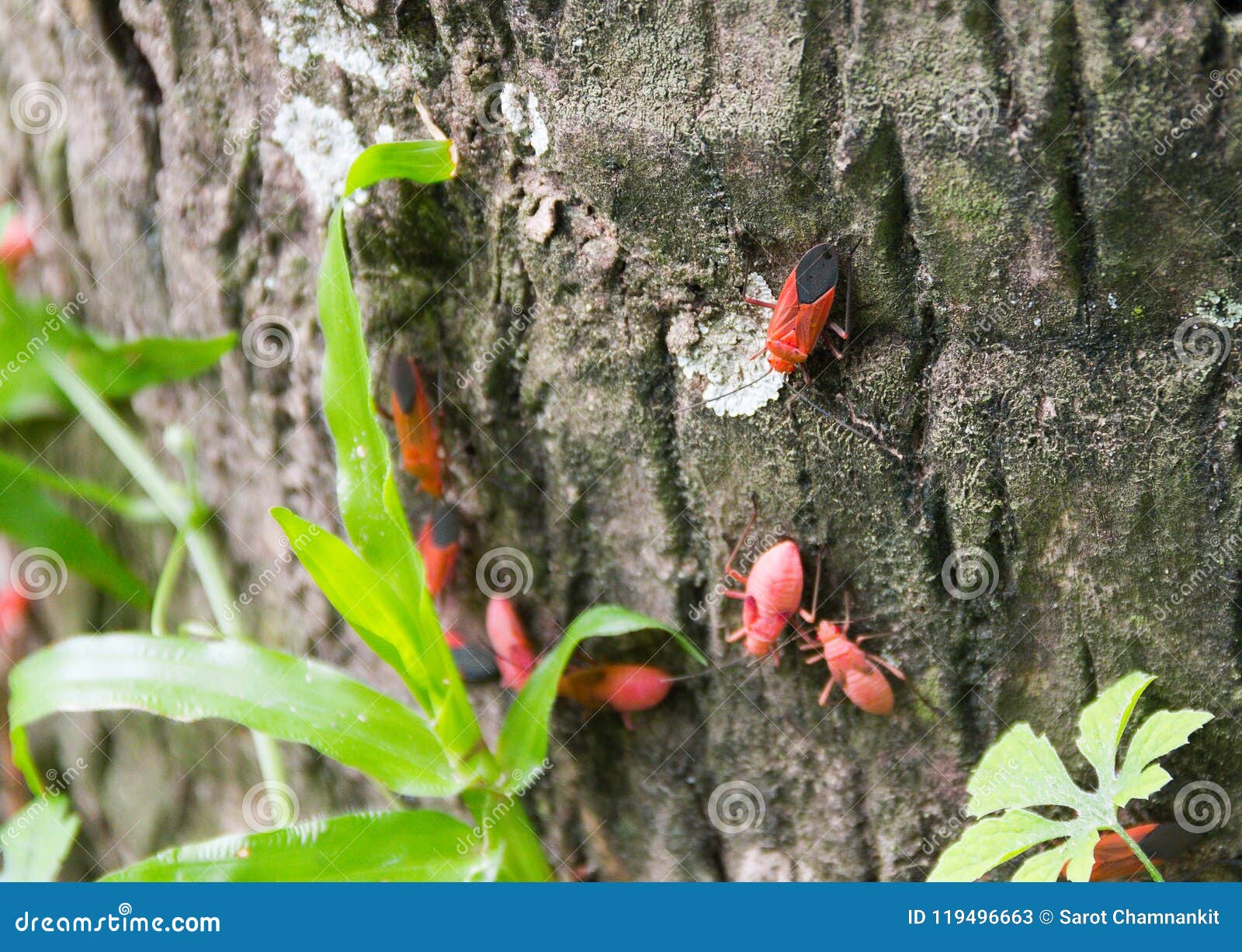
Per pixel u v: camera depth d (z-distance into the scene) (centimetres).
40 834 66
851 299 62
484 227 64
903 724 64
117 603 68
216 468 67
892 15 61
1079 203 61
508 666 65
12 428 68
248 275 65
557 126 63
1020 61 61
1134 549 62
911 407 62
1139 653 63
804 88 62
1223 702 63
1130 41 61
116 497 67
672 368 63
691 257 63
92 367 66
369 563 62
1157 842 63
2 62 67
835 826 64
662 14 62
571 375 64
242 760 68
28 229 68
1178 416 62
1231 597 62
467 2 63
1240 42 61
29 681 63
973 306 62
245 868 62
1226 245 61
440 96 63
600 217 63
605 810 65
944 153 61
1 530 66
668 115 62
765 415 63
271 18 64
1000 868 64
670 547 64
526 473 65
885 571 63
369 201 64
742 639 64
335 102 64
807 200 62
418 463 65
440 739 63
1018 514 62
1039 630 63
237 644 63
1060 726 63
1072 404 62
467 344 64
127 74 66
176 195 65
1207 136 61
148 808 69
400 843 62
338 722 62
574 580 65
